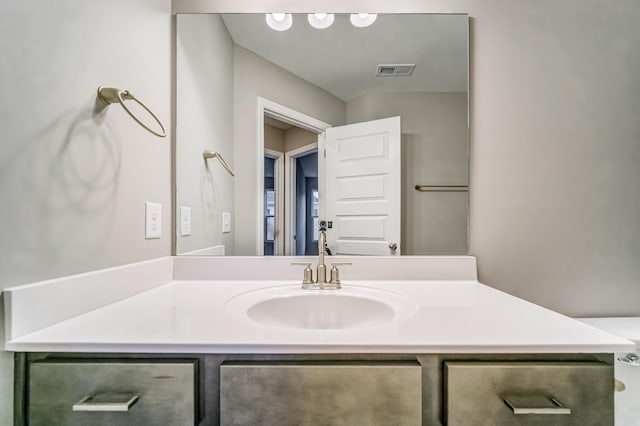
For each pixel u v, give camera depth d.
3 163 0.52
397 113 1.17
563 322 0.63
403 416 0.51
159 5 1.03
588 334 0.56
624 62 1.11
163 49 1.06
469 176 1.14
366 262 1.10
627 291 1.10
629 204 1.11
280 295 0.92
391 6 1.15
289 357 0.53
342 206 1.19
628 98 1.11
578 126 1.11
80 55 0.68
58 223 0.63
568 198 1.11
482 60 1.13
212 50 1.15
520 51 1.12
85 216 0.70
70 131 0.66
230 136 1.17
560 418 0.52
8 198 0.53
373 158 1.19
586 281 1.11
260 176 1.19
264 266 1.10
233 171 1.17
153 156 0.99
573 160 1.11
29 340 0.53
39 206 0.59
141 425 0.52
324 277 1.00
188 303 0.79
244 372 0.51
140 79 0.92
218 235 1.15
